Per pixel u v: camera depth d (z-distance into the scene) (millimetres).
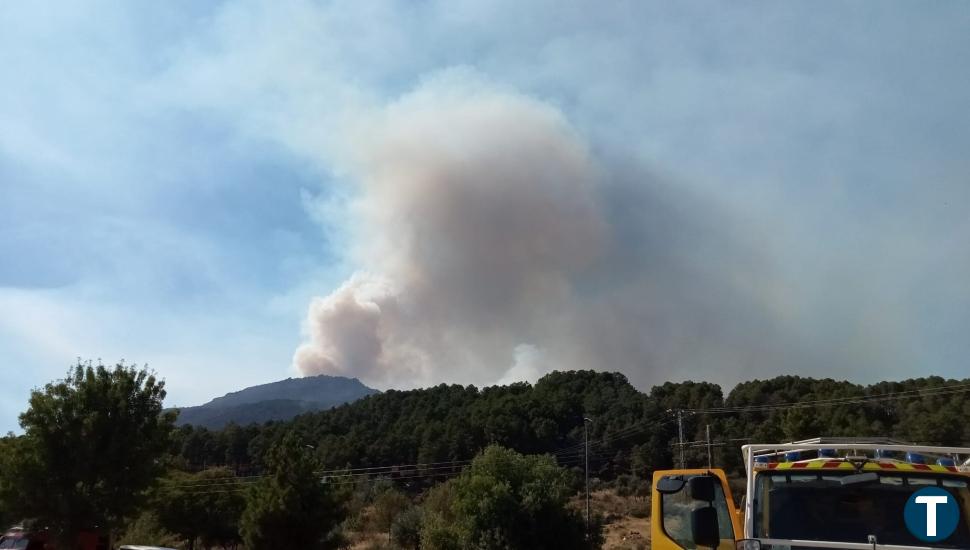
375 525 71188
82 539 25672
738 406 92375
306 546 41688
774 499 7066
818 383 89188
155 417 27969
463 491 52344
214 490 56312
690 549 9383
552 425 104688
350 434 110312
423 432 105875
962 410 51094
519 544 48906
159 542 49281
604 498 86250
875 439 8414
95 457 26047
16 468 25344
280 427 124375
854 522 6715
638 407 104250
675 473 10000
